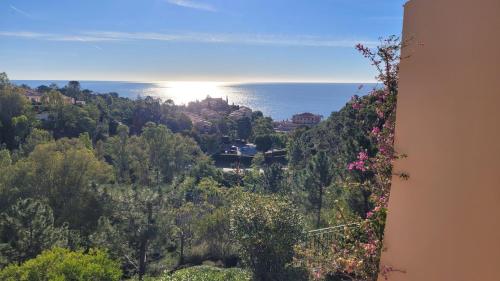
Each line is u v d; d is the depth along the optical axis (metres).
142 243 13.25
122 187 17.67
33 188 22.09
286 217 8.70
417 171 2.74
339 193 8.37
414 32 2.87
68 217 20.00
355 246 3.56
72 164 22.64
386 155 3.39
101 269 8.73
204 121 77.00
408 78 2.92
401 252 2.87
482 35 2.21
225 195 22.50
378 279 3.17
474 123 2.22
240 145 64.38
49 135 34.31
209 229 14.02
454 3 2.45
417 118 2.78
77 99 71.25
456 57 2.41
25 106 40.34
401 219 2.88
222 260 13.41
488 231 2.07
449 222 2.38
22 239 13.41
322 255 3.99
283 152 48.91
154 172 34.59
